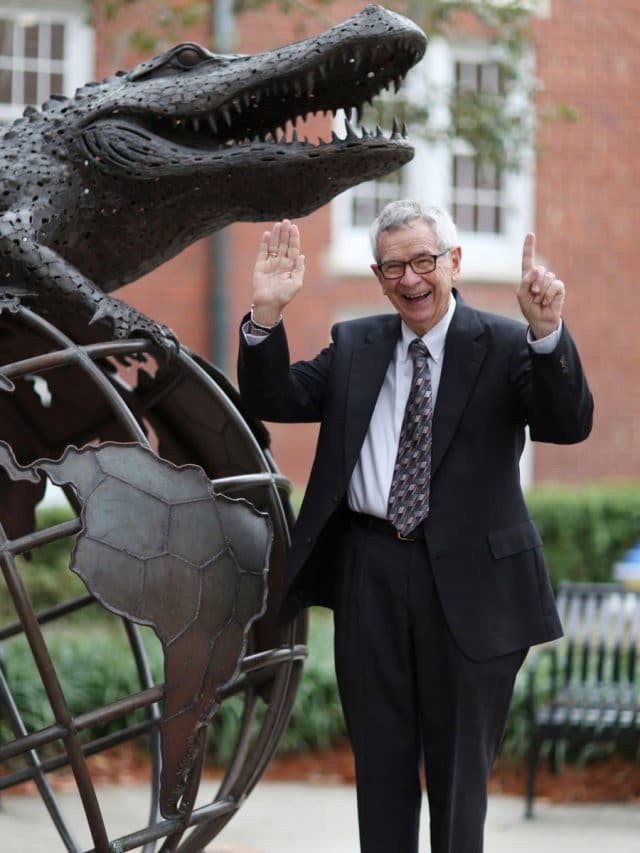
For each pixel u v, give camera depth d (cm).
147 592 360
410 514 404
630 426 1520
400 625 403
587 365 1509
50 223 425
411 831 407
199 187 428
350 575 411
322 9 1306
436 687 400
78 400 489
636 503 1355
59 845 608
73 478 359
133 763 787
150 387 466
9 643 905
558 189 1497
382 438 416
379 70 426
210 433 457
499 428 408
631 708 697
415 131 1032
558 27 1484
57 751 769
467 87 1250
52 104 442
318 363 436
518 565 405
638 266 1523
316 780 770
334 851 617
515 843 631
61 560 1167
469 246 1477
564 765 792
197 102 419
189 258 1342
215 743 785
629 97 1512
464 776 396
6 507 514
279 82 416
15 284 416
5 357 457
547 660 891
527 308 382
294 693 446
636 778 764
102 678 805
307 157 420
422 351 416
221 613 373
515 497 411
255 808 700
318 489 414
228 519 380
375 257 411
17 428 509
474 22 1379
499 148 1032
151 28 1224
